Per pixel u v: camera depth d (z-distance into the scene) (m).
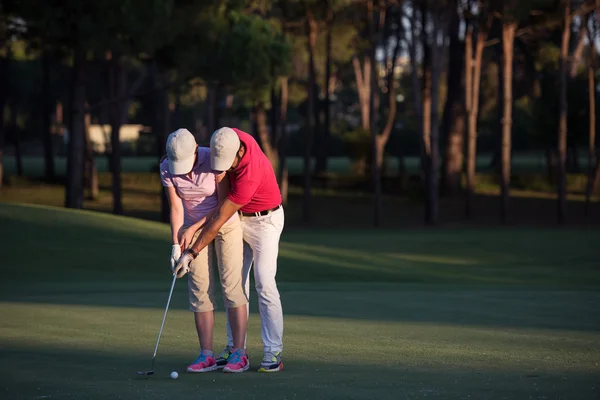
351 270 20.83
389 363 7.21
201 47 33.44
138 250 20.23
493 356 7.61
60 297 12.88
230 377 6.57
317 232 39.69
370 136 66.88
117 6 29.94
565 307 12.23
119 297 12.97
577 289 16.81
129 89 73.19
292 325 9.84
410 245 32.72
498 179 63.50
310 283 18.08
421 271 22.78
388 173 75.56
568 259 28.33
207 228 6.76
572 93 54.81
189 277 7.00
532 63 57.94
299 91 70.50
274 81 35.41
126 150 122.56
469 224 44.72
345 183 65.75
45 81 66.75
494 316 11.05
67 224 21.83
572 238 35.50
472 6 46.41
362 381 6.37
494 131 76.56
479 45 47.41
